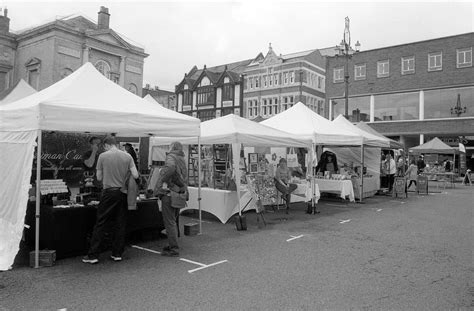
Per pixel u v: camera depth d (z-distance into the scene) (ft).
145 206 21.90
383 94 104.27
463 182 75.20
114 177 17.76
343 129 42.09
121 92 22.18
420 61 97.19
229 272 16.84
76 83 20.21
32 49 81.97
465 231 26.66
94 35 83.87
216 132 28.37
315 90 137.80
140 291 14.32
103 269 16.97
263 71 140.26
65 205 18.92
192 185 35.35
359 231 26.40
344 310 12.84
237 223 26.43
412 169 54.95
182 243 22.31
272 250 20.88
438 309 12.99
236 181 27.61
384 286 15.24
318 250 21.01
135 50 94.48
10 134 18.63
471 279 16.20
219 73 163.43
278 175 34.17
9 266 16.48
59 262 17.88
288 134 33.19
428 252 20.79
